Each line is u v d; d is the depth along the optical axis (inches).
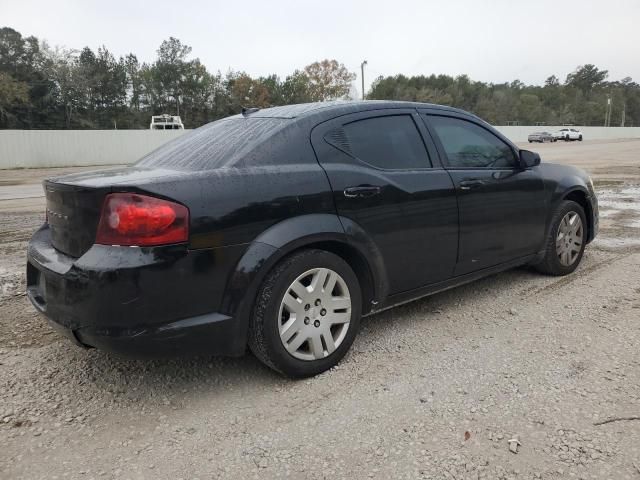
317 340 122.8
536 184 176.1
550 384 116.5
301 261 118.0
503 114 3747.5
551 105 4419.3
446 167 150.1
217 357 136.3
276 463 93.1
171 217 101.7
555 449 94.2
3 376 126.7
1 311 170.1
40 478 90.4
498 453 93.7
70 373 128.4
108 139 1220.5
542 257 186.2
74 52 2576.3
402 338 144.4
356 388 118.1
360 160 132.2
